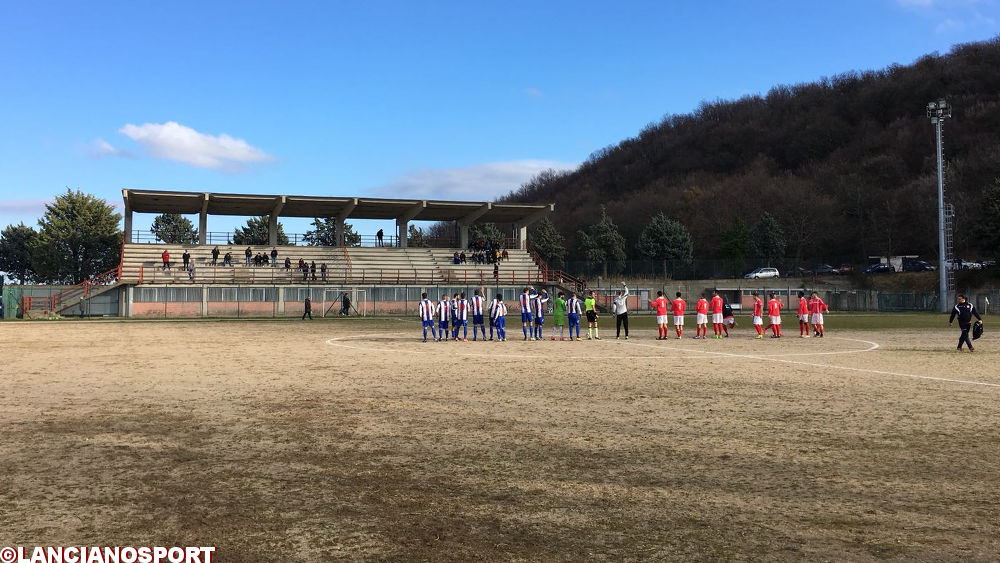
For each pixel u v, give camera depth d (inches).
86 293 1911.9
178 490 261.3
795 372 627.8
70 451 322.3
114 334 1203.9
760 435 358.6
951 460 305.9
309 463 301.7
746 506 243.6
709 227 4067.4
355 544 207.2
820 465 298.7
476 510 239.1
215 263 2143.2
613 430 371.6
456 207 2421.3
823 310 1123.3
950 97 4662.9
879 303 2669.8
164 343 991.0
